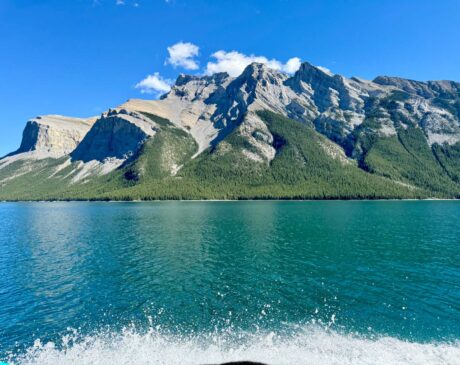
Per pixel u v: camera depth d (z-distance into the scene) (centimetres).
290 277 4000
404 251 5475
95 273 4309
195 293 3456
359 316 2819
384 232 7656
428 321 2711
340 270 4306
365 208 16575
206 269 4416
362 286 3638
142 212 15250
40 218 13025
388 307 3019
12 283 3897
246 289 3566
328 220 10444
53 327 2709
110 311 3020
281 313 2897
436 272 4191
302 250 5594
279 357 2141
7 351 2334
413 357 2120
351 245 6016
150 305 3139
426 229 8175
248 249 5716
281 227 8700
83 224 10331
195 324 2697
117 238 7212
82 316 2919
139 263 4819
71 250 5900
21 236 7825
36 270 4497
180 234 7625
